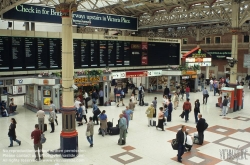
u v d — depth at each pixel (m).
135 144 12.34
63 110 10.65
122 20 24.72
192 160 10.59
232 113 19.34
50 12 20.22
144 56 26.81
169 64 29.17
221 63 42.47
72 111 10.68
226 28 32.81
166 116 16.11
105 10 25.97
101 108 20.34
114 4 24.80
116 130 13.73
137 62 26.33
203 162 10.40
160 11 26.98
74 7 10.63
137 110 19.81
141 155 11.04
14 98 25.41
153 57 27.66
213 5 22.83
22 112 19.30
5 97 18.80
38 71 20.17
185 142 10.59
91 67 22.94
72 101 10.90
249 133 14.28
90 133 11.74
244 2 19.94
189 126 15.47
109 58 24.09
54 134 13.77
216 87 26.94
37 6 19.53
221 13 21.14
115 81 31.58
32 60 19.83
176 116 18.03
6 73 18.67
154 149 11.73
